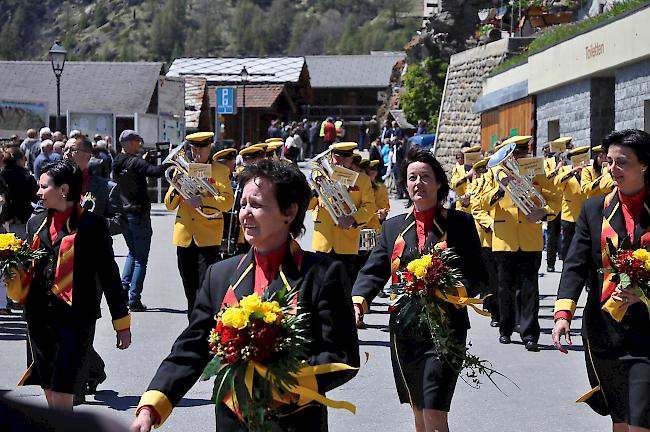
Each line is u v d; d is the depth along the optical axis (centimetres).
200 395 922
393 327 675
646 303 582
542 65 2656
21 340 1179
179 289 1619
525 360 1090
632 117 2088
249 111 6041
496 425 823
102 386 945
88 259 708
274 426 448
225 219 1229
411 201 712
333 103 8994
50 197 704
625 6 2245
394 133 4519
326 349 457
